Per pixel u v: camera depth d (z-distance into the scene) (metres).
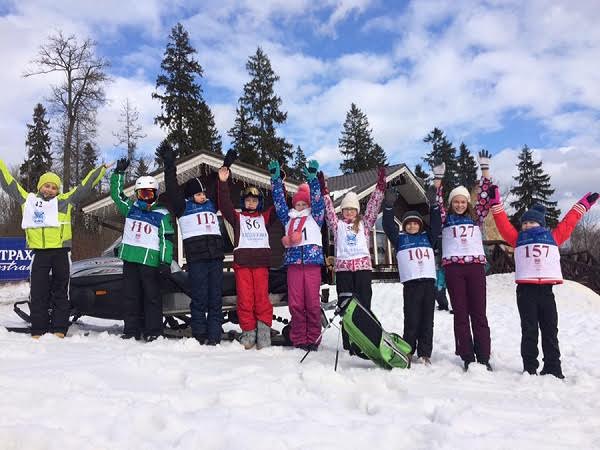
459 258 4.88
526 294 4.66
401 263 5.02
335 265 5.26
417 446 2.43
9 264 14.33
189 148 36.56
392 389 3.57
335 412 2.90
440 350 6.00
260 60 43.22
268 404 2.88
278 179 5.43
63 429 2.36
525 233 4.76
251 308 5.16
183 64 37.69
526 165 54.03
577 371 5.02
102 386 3.13
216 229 5.29
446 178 55.72
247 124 42.50
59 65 31.77
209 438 2.33
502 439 2.51
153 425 2.54
